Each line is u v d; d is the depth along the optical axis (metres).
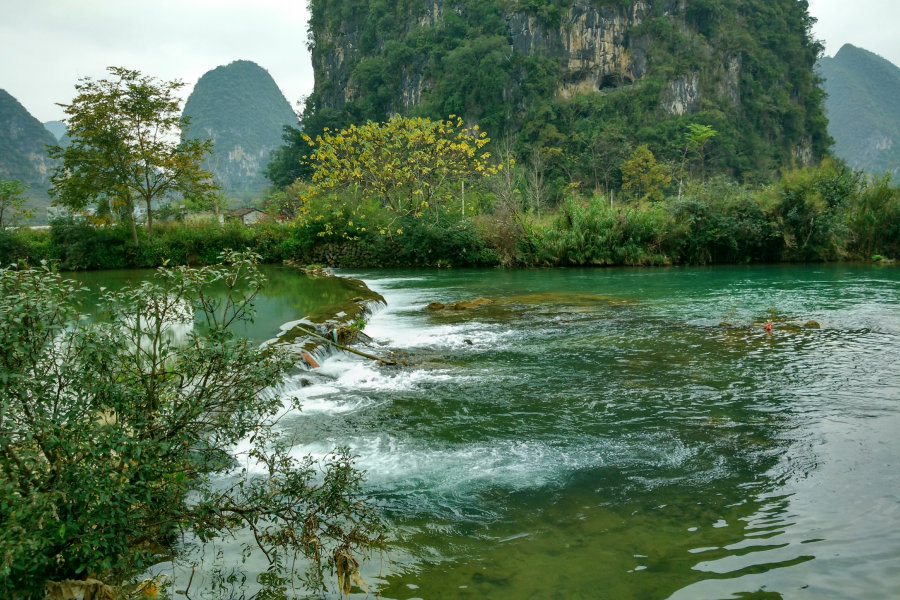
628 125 109.00
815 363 10.18
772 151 124.25
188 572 4.07
